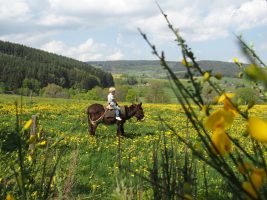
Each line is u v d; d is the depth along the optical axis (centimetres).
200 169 808
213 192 511
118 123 1708
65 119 2327
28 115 2491
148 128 2077
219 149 83
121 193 267
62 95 8931
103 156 1174
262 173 79
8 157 365
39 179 359
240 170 88
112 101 1686
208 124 81
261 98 90
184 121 2569
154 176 228
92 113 1683
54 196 462
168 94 6225
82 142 1366
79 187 728
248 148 851
